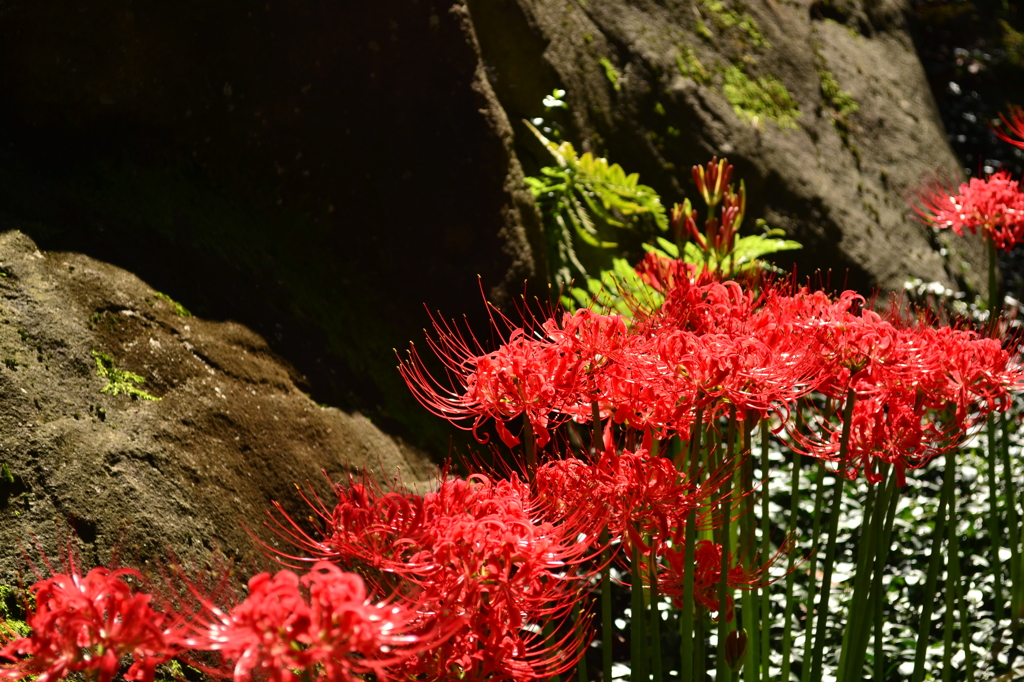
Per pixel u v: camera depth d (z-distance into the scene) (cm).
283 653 88
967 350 187
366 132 345
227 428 242
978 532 360
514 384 158
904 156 640
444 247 351
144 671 94
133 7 295
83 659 93
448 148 354
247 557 221
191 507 216
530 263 366
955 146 834
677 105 511
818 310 193
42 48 278
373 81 346
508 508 127
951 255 614
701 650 185
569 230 425
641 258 455
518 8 449
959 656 291
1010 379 194
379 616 94
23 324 218
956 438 206
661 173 495
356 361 313
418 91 352
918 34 787
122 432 216
